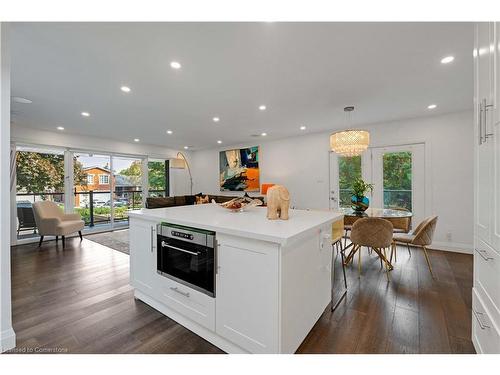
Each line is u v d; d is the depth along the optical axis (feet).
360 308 6.75
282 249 4.15
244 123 14.55
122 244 14.40
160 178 24.54
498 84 3.40
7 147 5.03
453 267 10.16
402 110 12.00
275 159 19.83
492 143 3.64
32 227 15.33
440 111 12.22
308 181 17.94
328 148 16.96
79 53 6.63
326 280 6.48
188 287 5.69
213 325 5.14
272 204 5.77
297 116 13.05
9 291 5.11
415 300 7.23
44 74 7.90
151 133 17.40
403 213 11.09
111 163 19.86
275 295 4.18
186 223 5.57
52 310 6.70
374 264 10.62
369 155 15.12
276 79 8.39
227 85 8.89
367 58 6.97
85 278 9.08
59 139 16.53
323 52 6.64
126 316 6.40
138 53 6.66
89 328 5.85
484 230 4.03
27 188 15.28
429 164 13.15
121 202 20.70
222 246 4.95
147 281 6.87
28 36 5.80
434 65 7.40
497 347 3.56
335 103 10.91
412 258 11.46
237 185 22.56
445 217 12.78
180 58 6.95
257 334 4.44
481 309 4.23
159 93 9.64
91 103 10.80
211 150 25.04
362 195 11.73
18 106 11.16
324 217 6.19
